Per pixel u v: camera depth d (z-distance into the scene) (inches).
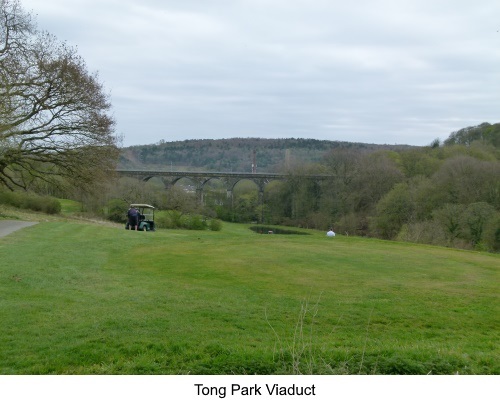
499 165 1756.9
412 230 1605.6
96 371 222.5
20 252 569.6
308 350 246.2
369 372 226.1
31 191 1635.1
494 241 1417.3
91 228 989.2
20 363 229.5
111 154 1369.3
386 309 359.9
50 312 315.9
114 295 375.6
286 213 2669.8
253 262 574.9
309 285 447.8
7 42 1176.8
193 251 673.0
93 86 1284.4
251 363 228.1
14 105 1134.4
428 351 251.4
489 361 243.3
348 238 954.1
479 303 392.2
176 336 272.7
